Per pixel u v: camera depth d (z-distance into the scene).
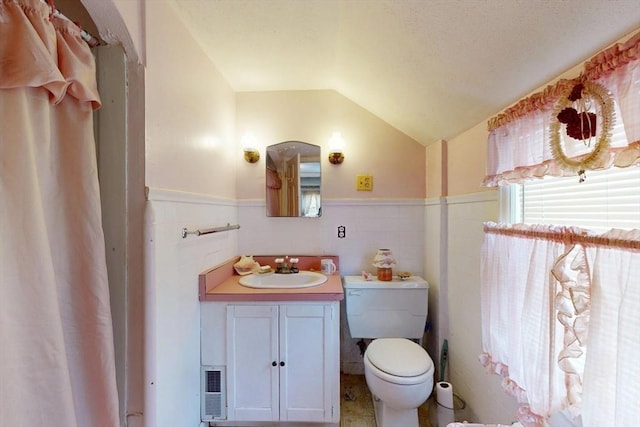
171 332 1.29
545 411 0.91
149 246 1.12
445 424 1.61
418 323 2.01
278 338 1.62
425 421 1.81
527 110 1.05
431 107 1.70
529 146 1.05
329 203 2.27
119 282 1.12
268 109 2.27
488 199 1.44
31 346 0.77
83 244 0.95
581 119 0.83
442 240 1.98
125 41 1.07
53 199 0.90
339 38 1.56
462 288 1.75
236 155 2.26
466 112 1.54
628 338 0.66
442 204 1.97
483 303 1.31
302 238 2.28
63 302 0.93
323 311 1.63
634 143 0.69
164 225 1.23
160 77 1.22
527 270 1.04
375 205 2.27
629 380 0.66
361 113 2.26
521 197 1.26
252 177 2.27
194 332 1.54
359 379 2.22
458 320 1.80
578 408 0.85
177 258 1.35
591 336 0.75
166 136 1.26
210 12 1.35
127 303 1.13
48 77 0.76
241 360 1.62
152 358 1.14
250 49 1.67
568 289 0.82
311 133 2.27
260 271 2.06
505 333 1.17
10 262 0.74
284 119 2.27
